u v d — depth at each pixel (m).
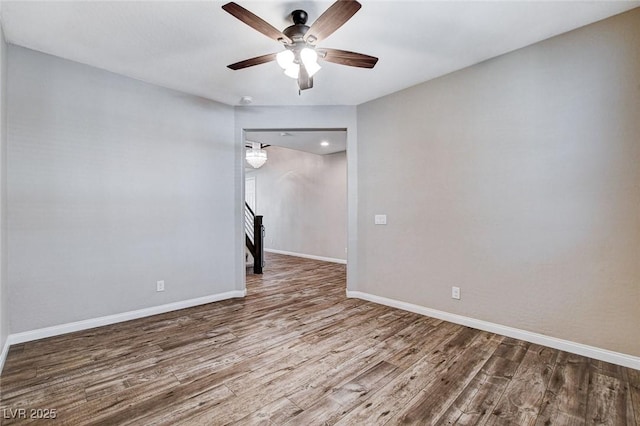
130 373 2.26
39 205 2.86
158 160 3.60
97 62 3.07
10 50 2.72
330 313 3.59
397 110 3.77
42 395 2.00
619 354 2.35
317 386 2.11
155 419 1.77
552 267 2.65
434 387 2.09
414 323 3.26
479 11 2.28
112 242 3.27
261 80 3.47
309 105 4.23
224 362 2.43
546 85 2.67
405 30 2.52
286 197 8.51
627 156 2.32
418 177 3.57
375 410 1.86
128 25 2.46
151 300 3.53
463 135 3.19
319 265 6.80
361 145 4.18
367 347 2.69
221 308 3.77
